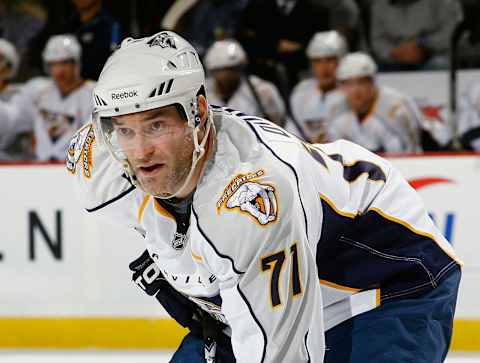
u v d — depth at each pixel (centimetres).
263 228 441
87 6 1376
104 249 1078
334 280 552
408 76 1373
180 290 563
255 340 474
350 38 1372
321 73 1317
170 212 507
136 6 1380
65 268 1084
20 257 1088
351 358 543
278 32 1345
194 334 621
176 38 463
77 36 1381
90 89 1368
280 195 448
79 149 560
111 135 501
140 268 596
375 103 1302
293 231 451
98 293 1083
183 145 457
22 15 1414
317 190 516
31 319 1095
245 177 454
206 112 465
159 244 530
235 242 447
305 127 1340
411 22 1355
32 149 1392
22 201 1082
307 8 1345
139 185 479
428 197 1046
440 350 548
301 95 1338
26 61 1410
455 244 1043
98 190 554
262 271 453
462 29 1345
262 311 462
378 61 1381
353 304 557
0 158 1394
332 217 530
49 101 1372
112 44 1372
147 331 1080
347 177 556
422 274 558
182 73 448
